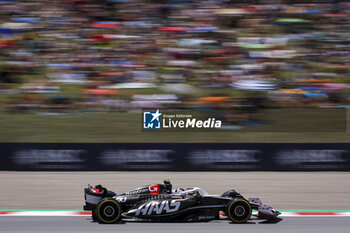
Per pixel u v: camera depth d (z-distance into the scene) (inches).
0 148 1659.7
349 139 1942.7
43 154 1659.7
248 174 1632.6
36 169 1658.5
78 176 1594.5
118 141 1902.1
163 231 958.4
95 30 2768.2
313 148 1669.5
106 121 2142.0
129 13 2878.9
